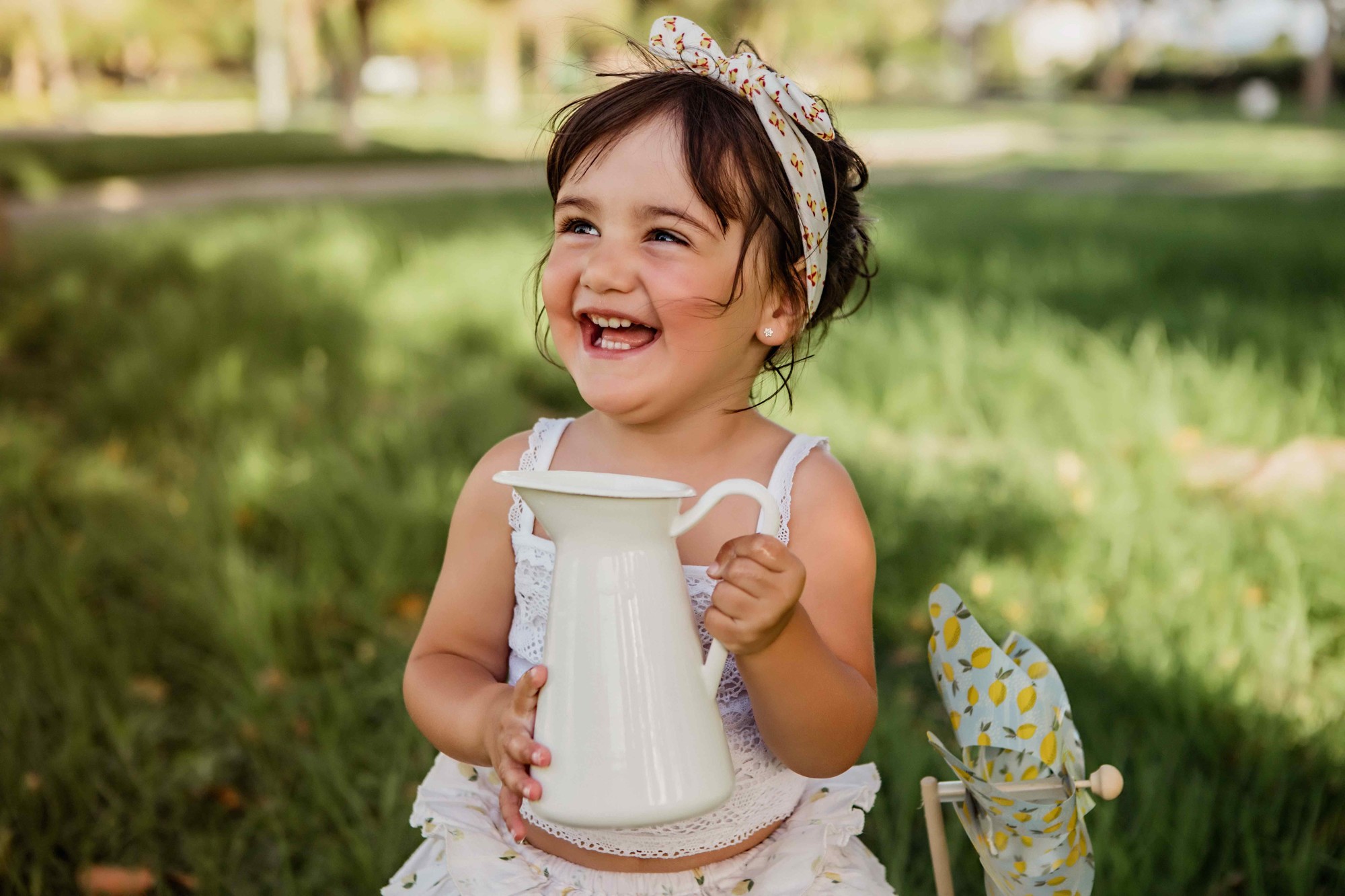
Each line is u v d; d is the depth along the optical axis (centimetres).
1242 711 278
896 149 2544
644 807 119
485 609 159
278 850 260
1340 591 330
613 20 2989
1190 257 866
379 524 398
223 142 2353
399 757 274
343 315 696
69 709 293
